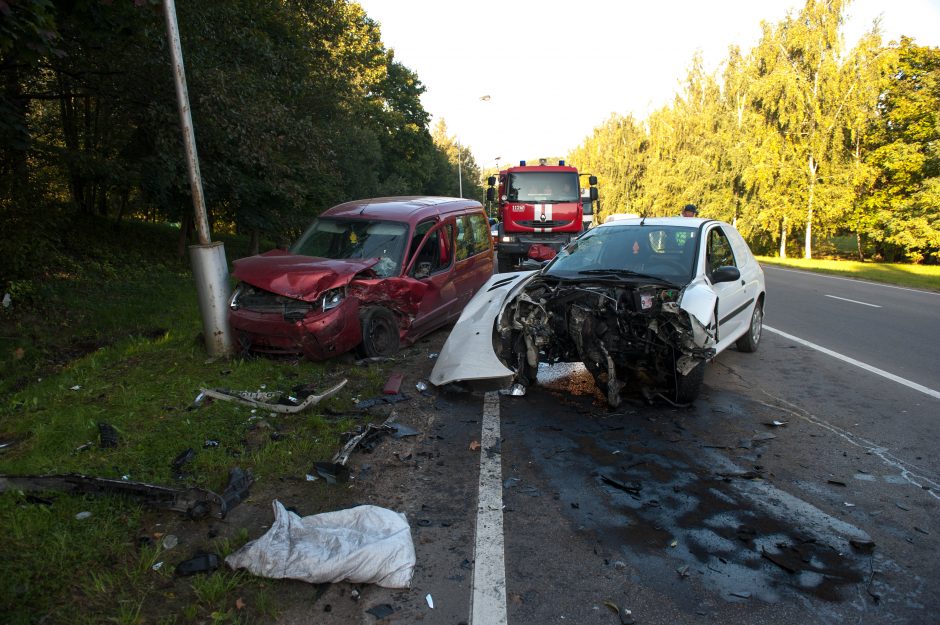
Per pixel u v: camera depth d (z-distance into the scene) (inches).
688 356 211.8
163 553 121.6
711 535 137.5
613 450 185.0
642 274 233.5
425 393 231.9
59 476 138.9
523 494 155.3
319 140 591.8
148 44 430.9
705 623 107.6
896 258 1358.3
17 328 323.0
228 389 216.2
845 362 300.2
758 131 1305.4
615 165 2498.8
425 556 126.4
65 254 513.0
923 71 1289.4
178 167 497.7
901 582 121.0
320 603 110.2
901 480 167.5
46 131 550.6
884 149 1242.6
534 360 231.3
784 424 210.1
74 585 109.0
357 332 254.5
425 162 2154.3
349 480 158.7
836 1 1210.0
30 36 232.2
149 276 536.7
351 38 1233.4
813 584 119.8
